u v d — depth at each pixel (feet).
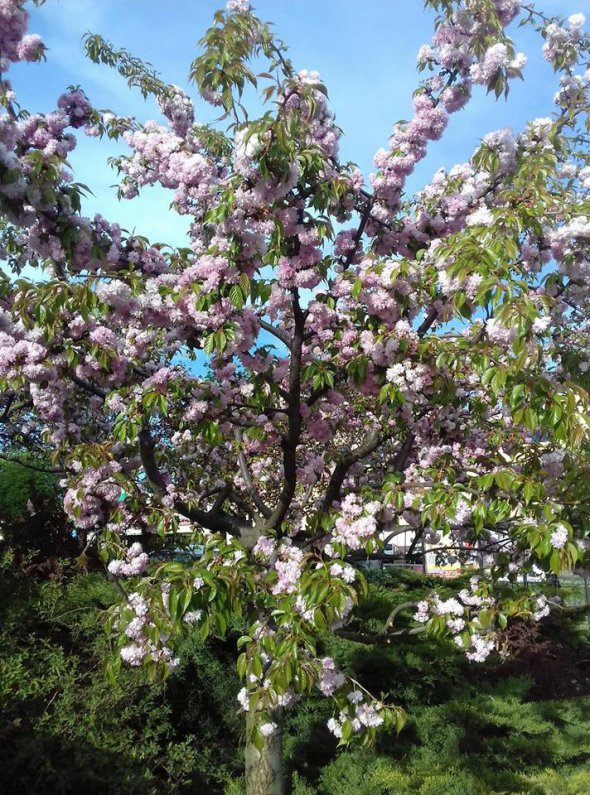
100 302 9.62
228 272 9.04
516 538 11.85
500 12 12.01
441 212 12.29
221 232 9.27
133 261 10.68
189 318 9.68
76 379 11.76
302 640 8.48
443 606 11.87
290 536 12.89
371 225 12.07
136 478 13.76
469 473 11.79
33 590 19.65
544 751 19.12
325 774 16.90
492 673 23.72
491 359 8.91
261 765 12.26
